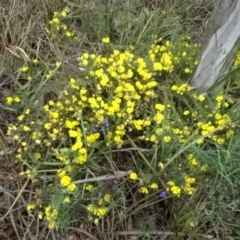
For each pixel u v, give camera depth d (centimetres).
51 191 80
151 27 100
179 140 82
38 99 88
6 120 89
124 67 87
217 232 81
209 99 89
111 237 81
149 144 85
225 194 81
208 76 90
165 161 82
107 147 83
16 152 85
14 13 98
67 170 80
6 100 90
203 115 87
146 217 82
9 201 81
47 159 83
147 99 86
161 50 94
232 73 87
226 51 87
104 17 101
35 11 100
